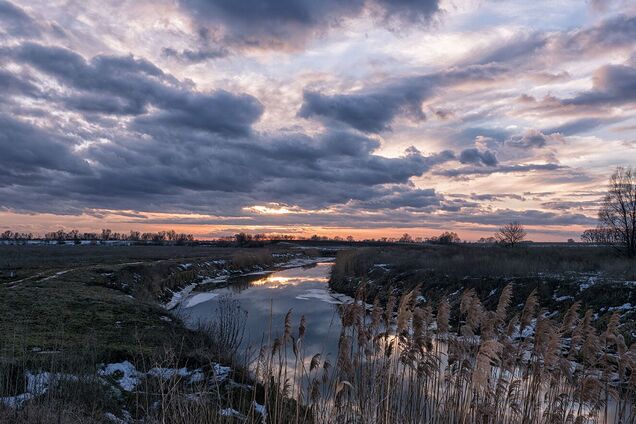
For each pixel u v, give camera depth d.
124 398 10.41
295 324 22.84
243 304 31.41
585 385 7.76
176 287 39.81
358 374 8.66
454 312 23.34
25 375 10.45
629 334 17.16
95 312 20.12
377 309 8.97
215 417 8.51
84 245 107.94
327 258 104.88
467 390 7.95
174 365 12.61
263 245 131.75
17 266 40.22
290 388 11.05
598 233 40.22
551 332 8.18
